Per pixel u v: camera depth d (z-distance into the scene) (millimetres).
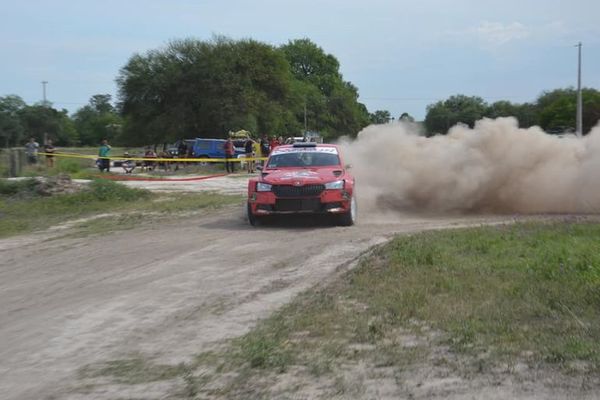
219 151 43750
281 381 5035
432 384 4879
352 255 9953
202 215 16031
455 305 6832
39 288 8570
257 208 13586
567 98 65562
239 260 9898
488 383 4855
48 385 5133
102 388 5027
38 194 20469
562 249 9195
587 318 6262
